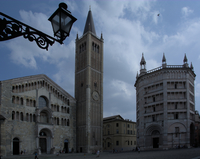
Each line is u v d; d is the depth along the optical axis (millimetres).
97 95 100375
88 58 100062
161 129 82375
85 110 94125
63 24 9641
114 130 120188
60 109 89750
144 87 94000
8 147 67875
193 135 85875
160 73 88312
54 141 83688
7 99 70625
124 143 118000
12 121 70938
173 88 84500
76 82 104625
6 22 8430
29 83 79938
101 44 110500
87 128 90500
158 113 84875
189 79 87062
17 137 71625
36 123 78125
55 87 89938
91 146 90250
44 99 85938
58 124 87500
